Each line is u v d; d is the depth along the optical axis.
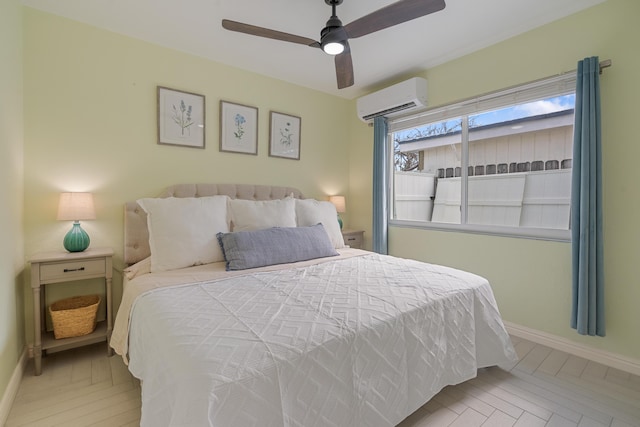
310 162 3.54
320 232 2.50
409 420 1.47
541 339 2.30
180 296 1.48
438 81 2.92
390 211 3.57
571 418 1.50
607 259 2.00
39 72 2.08
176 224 2.09
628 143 1.92
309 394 1.01
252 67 2.97
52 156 2.14
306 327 1.14
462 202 2.88
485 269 2.66
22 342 1.93
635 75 1.88
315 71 3.07
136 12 2.11
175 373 0.92
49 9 2.08
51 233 2.14
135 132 2.45
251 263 2.04
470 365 1.63
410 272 1.94
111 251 2.13
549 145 2.38
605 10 1.99
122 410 1.54
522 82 2.38
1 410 1.45
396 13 1.59
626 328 1.94
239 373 0.89
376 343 1.22
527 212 2.51
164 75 2.57
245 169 3.04
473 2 2.01
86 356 2.08
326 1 1.84
